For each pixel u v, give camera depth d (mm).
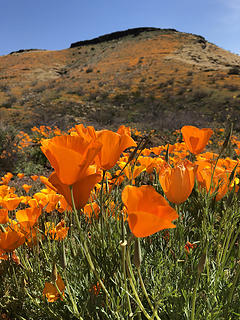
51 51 86125
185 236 1731
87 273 1374
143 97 33906
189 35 73312
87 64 65062
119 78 46062
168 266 1498
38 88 45250
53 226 1795
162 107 29297
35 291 1474
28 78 58906
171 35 73250
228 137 1469
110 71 52438
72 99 34938
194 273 1402
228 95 31453
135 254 841
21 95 41094
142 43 69250
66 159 779
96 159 1081
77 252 1531
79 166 806
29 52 86562
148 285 1431
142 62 55562
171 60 53562
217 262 1479
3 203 1540
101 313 1304
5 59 78750
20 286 1544
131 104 31609
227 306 1158
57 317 1304
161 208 744
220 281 1386
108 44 81875
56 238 1686
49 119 24844
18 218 1562
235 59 57438
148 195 764
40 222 1703
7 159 7590
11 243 1362
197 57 55531
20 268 1636
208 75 42156
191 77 41969
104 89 39500
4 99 37906
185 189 1078
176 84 39000
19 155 8219
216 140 9617
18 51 91625
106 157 1061
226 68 46688
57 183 943
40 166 8125
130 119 23859
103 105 31406
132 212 710
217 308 1200
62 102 32938
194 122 18781
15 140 9047
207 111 26453
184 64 50531
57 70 67375
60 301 1412
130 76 46469
